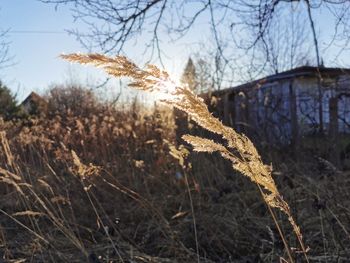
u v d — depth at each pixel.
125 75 1.90
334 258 3.92
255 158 1.98
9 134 8.44
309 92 10.09
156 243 5.05
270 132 8.67
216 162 7.20
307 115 8.37
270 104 9.18
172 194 6.50
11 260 4.43
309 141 8.24
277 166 7.06
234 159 1.99
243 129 9.41
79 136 8.04
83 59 1.90
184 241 5.01
